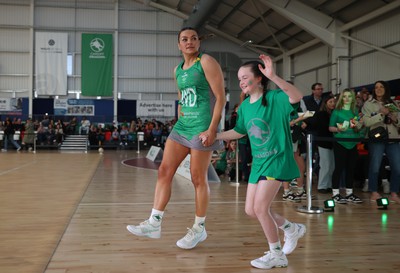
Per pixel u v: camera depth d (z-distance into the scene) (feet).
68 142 61.67
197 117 8.93
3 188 19.42
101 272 7.54
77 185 20.72
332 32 48.52
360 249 9.27
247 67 7.89
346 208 14.67
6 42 66.85
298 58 62.03
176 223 11.93
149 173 27.27
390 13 42.01
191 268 7.85
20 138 59.88
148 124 62.95
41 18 67.62
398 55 40.42
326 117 18.02
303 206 14.47
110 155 48.32
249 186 8.14
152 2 67.87
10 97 67.00
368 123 15.31
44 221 12.00
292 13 47.60
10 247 9.17
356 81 47.70
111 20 69.10
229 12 58.65
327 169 18.34
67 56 68.13
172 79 70.95
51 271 7.55
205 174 9.25
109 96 69.15
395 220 12.57
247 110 8.02
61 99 67.46
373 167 16.11
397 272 7.70
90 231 10.82
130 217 12.73
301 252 9.01
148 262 8.18
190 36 8.80
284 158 7.68
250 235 10.52
